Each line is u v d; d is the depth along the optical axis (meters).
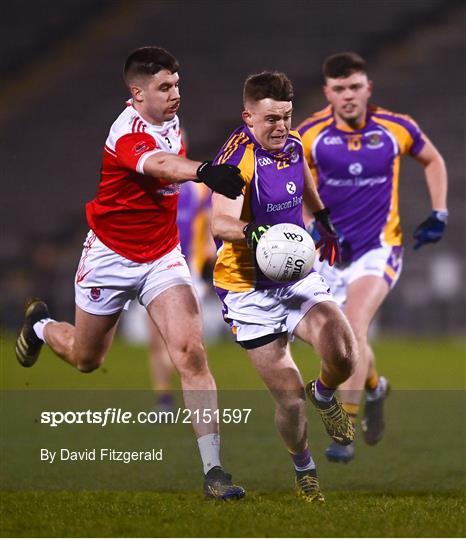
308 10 106.12
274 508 18.28
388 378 45.75
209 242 35.78
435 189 27.78
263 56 102.88
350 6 105.06
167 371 33.97
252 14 107.56
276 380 20.33
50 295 81.94
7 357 60.56
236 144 20.20
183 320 20.45
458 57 97.25
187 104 99.75
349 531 16.12
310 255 19.06
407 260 81.50
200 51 105.25
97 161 98.00
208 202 35.34
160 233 21.22
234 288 20.64
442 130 90.56
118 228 21.08
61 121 101.88
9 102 104.56
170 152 20.22
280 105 19.61
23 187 96.88
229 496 19.33
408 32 101.31
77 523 17.06
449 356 57.00
